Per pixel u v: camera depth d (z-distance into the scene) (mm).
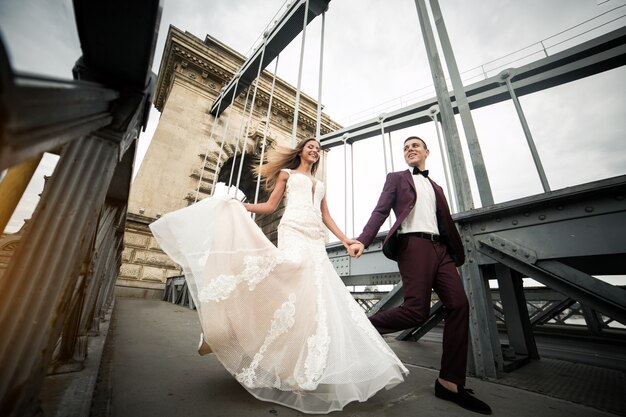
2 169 201
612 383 1419
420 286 1241
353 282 3055
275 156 1648
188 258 1059
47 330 455
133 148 841
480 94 4035
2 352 400
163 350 1483
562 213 1323
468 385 1350
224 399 896
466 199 1851
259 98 9781
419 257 1300
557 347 2939
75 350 910
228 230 1145
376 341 1034
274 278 1050
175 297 5367
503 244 1500
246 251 1081
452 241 1392
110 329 1953
